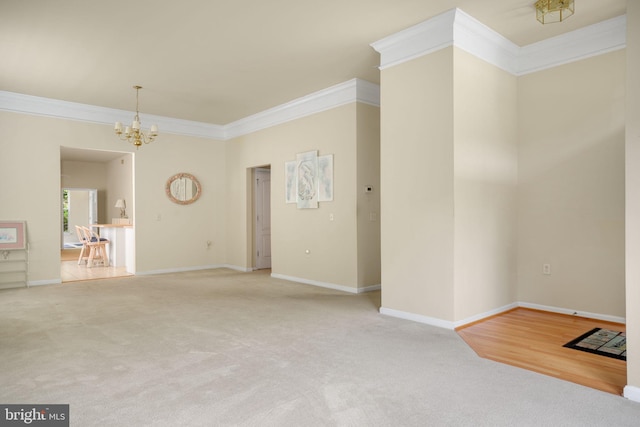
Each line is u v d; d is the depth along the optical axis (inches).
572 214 173.6
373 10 149.5
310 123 254.1
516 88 189.5
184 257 317.7
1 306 195.9
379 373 113.3
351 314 178.7
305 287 244.7
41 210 255.3
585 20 159.0
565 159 175.3
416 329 155.3
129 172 384.8
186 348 134.6
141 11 147.9
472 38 162.9
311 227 254.4
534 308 185.8
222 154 337.4
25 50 180.9
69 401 97.1
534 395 99.8
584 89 169.3
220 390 102.8
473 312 164.1
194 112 291.0
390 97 176.2
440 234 158.9
